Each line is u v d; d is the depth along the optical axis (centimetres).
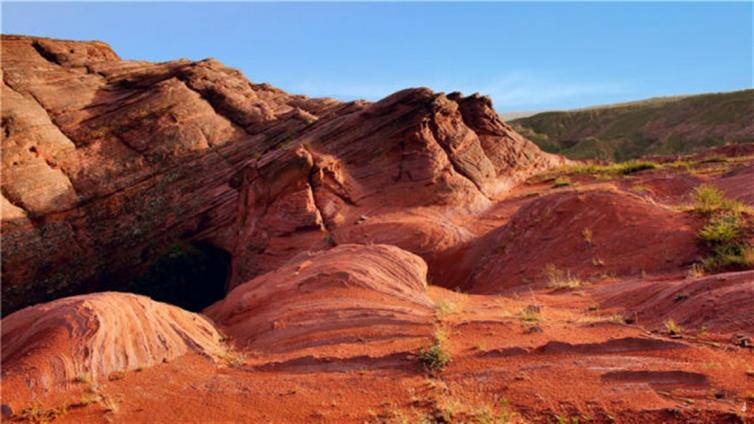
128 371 700
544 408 499
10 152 2633
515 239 1460
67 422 573
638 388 508
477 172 2539
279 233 2127
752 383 476
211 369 728
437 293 1039
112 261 2631
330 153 2400
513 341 683
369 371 659
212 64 3566
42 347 698
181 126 3027
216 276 2594
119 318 774
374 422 521
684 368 525
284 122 3131
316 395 604
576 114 9194
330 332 801
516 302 948
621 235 1202
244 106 3278
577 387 530
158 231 2681
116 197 2756
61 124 2925
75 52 3406
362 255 1104
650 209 1270
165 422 566
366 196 2286
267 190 2214
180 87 3200
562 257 1247
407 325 791
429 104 2461
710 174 2205
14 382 636
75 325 733
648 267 1039
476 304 949
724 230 998
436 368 637
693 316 664
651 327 676
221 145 3027
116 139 2966
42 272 2483
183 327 838
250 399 611
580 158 7094
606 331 679
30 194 2570
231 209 2597
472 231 2002
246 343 846
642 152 6975
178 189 2811
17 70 3017
